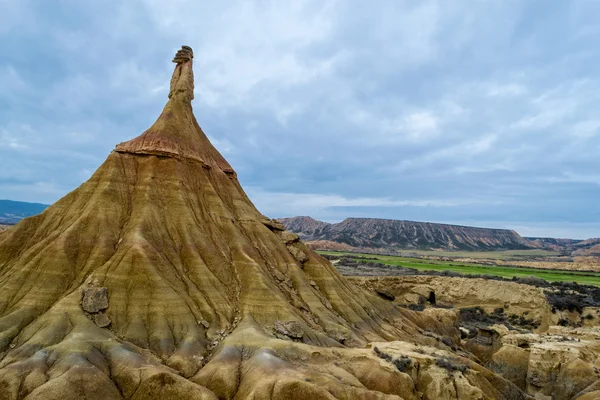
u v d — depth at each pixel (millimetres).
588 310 106875
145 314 52812
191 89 92312
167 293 54969
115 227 63500
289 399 41031
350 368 50375
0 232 67500
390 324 80062
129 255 57375
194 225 68625
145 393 40812
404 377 47594
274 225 85125
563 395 62156
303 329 57875
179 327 52719
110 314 51312
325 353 51625
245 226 78250
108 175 69000
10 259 58844
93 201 64750
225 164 91000
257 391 41719
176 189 71438
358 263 190375
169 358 48031
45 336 45562
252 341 51875
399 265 187875
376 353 53625
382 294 107688
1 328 46594
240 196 85125
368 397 43438
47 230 62875
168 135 78000
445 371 50781
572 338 76875
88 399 38594
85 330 47281
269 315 59375
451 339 86625
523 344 76312
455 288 122062
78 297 51375
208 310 57281
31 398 36906
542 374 65875
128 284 54906
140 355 46250
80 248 58844
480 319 111625
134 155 74562
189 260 63719
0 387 38469
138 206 67000
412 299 123188
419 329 84250
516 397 55000
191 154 79250
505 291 115812
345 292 78875
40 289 52219
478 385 50969
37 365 41094
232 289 63656
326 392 41781
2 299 50812
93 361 43156
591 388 58344
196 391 41469
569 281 142750
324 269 79438
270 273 70188
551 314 108688
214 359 48125
